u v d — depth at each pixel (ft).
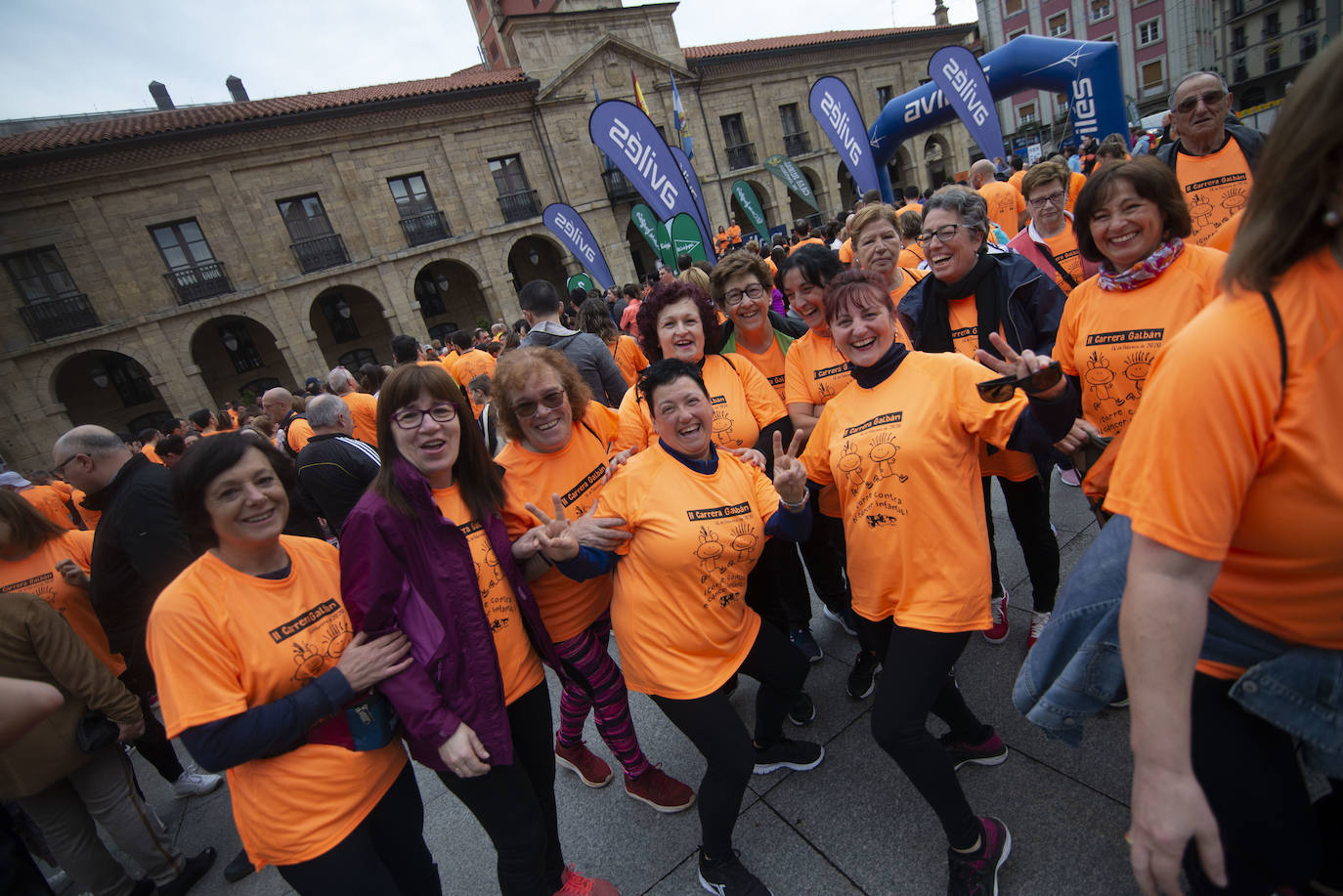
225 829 9.21
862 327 5.69
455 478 5.92
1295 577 3.06
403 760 5.72
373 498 5.22
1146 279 6.07
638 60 72.08
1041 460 7.02
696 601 5.93
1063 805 6.06
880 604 5.88
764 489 6.55
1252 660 3.41
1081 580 4.13
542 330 13.14
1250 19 115.55
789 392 8.50
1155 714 2.97
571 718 7.88
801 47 82.79
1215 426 2.80
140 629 9.61
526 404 6.27
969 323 8.08
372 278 59.98
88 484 9.21
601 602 7.04
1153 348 5.99
